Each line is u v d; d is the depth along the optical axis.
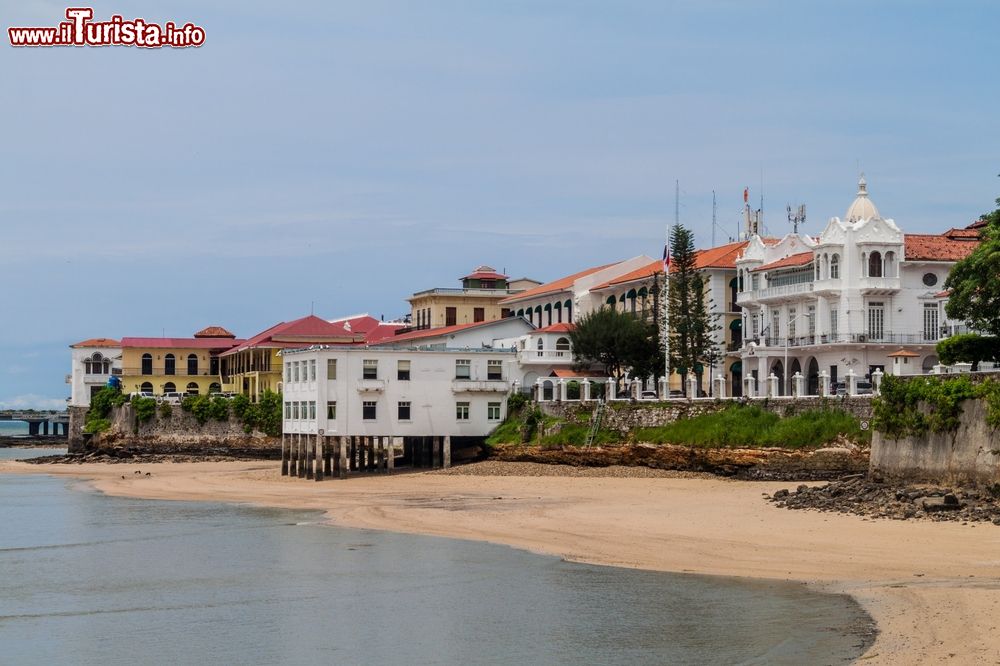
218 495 105.62
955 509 65.69
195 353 192.62
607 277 158.88
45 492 113.06
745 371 129.62
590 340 130.50
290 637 47.03
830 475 86.69
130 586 58.47
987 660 36.91
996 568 52.50
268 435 159.50
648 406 105.69
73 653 45.28
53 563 65.75
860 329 113.88
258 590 56.78
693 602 50.38
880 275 114.44
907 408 74.62
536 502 88.06
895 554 56.75
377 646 45.31
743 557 59.22
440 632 47.22
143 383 189.50
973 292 79.38
